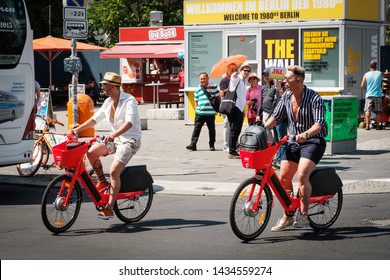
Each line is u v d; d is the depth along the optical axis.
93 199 11.69
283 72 18.31
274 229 11.35
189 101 30.20
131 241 10.82
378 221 12.15
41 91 21.20
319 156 10.90
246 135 10.66
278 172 17.34
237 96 19.89
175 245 10.52
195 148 21.95
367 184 15.60
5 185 16.69
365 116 27.81
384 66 31.66
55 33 54.62
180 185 15.92
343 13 26.94
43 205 11.23
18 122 15.51
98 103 47.59
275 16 28.14
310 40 27.62
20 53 15.55
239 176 17.11
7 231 11.66
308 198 10.94
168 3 58.50
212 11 29.36
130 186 12.03
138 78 47.94
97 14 56.78
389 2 33.34
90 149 11.71
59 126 30.27
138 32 47.00
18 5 15.60
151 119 34.22
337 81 27.28
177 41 46.09
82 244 10.66
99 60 49.88
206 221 12.31
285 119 11.30
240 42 28.97
